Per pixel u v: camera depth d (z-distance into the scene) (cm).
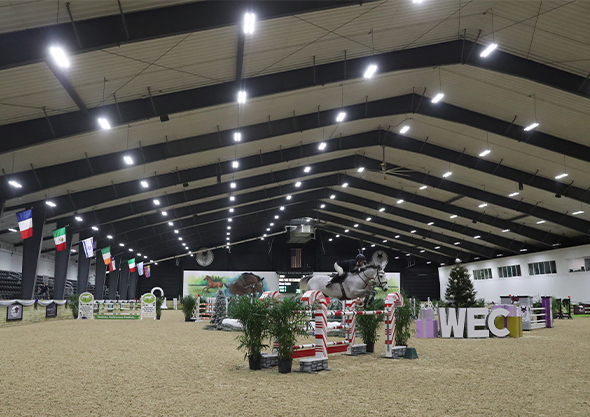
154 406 567
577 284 3691
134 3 998
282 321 855
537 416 528
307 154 2412
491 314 1619
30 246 2377
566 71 1528
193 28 1026
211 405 574
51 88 1257
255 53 1321
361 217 4562
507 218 3650
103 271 4275
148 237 4094
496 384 723
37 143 1373
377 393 652
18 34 984
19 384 707
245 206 3838
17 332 1805
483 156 2470
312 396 631
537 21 1364
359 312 1024
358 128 2328
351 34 1326
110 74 1255
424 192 3450
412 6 1248
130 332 1841
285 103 1791
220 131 1908
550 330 1995
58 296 2944
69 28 998
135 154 1872
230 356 1068
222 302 2155
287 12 1041
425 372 845
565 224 3098
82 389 670
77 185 2270
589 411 551
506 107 1909
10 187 1800
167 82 1365
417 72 1747
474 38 1478
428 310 1689
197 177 2384
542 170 2500
